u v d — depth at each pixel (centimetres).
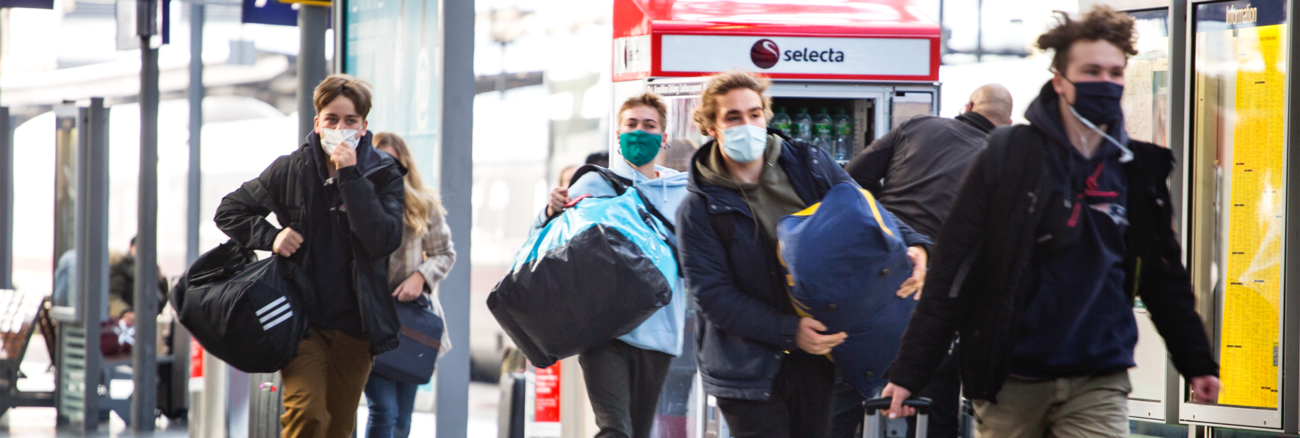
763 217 1321
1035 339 1104
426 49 2205
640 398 1673
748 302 1301
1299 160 2005
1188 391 2130
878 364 1305
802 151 1365
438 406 2095
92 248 3225
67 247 3741
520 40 4766
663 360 1678
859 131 1942
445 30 2058
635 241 1622
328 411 1645
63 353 3431
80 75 6231
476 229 4897
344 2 2416
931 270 1148
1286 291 2012
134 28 3225
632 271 1598
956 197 1142
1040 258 1099
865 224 1285
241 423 2477
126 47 3288
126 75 6094
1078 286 1098
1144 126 2238
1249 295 2103
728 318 1299
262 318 1554
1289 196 2005
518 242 4631
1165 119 2212
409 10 2258
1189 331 1138
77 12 6169
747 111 1312
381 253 1580
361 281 1584
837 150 1950
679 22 1892
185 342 3372
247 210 1627
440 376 2095
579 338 1616
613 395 1639
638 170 1759
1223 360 2128
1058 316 1098
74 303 3241
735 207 1313
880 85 1906
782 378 1345
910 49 1903
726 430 1858
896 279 1297
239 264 1628
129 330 3803
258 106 5184
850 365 1306
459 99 2081
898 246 1300
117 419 3428
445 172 2073
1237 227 2114
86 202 3250
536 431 2289
